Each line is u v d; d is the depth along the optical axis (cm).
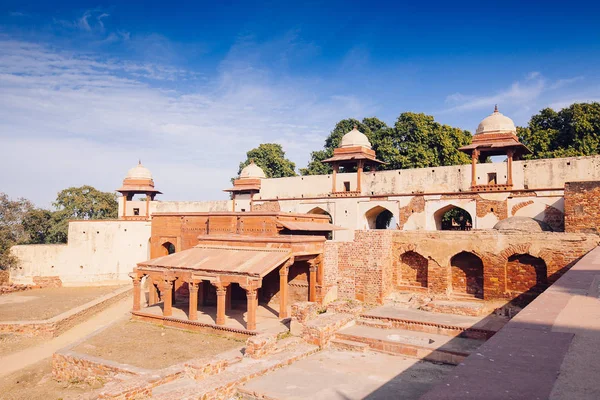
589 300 618
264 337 1038
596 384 326
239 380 846
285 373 915
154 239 2092
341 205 2608
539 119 3067
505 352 402
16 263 2523
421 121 3198
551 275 1471
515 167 2141
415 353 1059
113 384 946
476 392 317
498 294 1566
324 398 773
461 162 3198
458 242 1656
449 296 1667
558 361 375
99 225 2670
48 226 3475
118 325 1555
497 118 2231
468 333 1230
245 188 2988
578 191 1648
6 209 2692
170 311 1560
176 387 870
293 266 1767
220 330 1403
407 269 1806
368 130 3628
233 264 1458
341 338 1180
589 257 1180
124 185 3116
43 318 1764
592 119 2794
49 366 1362
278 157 4050
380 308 1569
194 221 1975
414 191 2422
